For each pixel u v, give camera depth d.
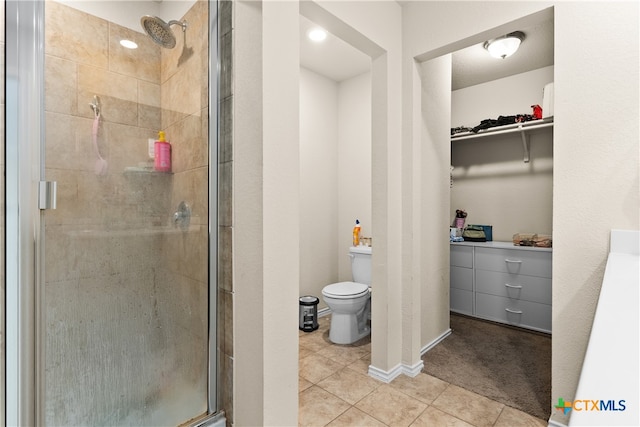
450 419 1.69
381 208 2.07
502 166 3.45
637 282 0.92
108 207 1.15
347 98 3.48
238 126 1.22
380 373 2.08
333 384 2.03
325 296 2.64
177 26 1.27
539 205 3.22
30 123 1.01
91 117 1.12
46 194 1.03
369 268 2.93
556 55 1.54
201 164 1.29
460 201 3.74
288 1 1.20
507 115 3.41
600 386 0.45
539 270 2.85
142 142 1.22
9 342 1.00
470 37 1.86
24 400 1.00
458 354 2.45
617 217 1.40
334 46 2.78
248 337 1.18
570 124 1.51
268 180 1.13
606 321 0.66
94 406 1.11
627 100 1.38
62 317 1.05
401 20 2.15
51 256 1.04
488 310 3.15
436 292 2.61
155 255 1.25
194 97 1.29
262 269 1.12
